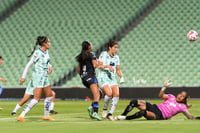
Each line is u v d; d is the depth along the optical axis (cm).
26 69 3728
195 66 10362
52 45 11625
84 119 3962
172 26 11375
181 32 11175
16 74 11150
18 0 13312
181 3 11900
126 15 11994
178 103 3728
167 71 10406
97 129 2775
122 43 11256
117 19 11950
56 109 5956
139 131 2628
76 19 12275
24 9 13000
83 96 9438
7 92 9831
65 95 9562
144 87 9244
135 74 10519
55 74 10825
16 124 3284
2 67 11381
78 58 3956
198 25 11250
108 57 4169
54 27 12194
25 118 4162
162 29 11369
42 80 3734
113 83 4150
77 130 2720
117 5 12381
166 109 3678
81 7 12594
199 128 2811
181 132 2567
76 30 11925
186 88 9044
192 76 10175
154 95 9188
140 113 3628
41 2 13088
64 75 10638
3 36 12250
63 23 12244
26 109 3706
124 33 11625
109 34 11575
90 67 3959
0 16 12888
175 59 10612
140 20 11831
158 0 12200
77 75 10650
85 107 6475
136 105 3716
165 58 10700
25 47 11806
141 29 11506
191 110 5553
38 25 12375
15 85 10944
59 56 11281
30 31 12244
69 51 11400
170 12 11744
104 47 11306
